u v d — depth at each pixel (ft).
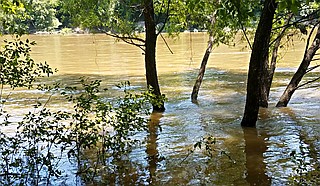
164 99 26.63
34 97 51.08
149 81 41.75
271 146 29.76
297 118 38.24
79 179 23.52
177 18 47.39
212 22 47.91
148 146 30.07
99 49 120.16
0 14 35.96
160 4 46.39
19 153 26.20
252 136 32.58
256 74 34.35
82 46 131.44
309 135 32.35
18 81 23.88
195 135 33.22
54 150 27.96
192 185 22.70
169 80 65.92
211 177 23.82
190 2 28.53
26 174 22.44
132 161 26.68
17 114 41.27
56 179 23.39
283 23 43.34
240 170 24.86
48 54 111.04
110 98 48.14
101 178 23.79
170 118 39.52
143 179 23.68
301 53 96.63
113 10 45.37
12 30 30.42
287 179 23.16
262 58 34.17
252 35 56.13
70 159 26.61
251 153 28.17
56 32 196.03
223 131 34.32
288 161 26.27
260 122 37.22
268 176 23.73
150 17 41.06
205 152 28.55
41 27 193.06
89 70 79.00
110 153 27.55
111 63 89.35
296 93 51.52
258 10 47.93
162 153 28.35
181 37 156.87
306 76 65.46
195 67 81.82
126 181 23.40
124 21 45.34
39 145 28.09
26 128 25.03
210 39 49.42
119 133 23.72
